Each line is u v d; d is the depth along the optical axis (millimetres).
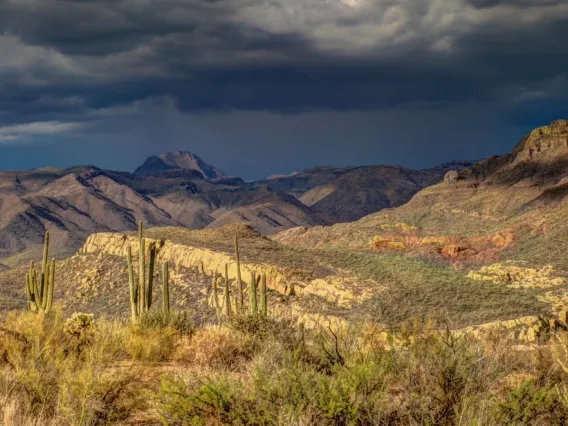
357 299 57875
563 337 8930
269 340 10453
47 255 15852
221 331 12258
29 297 15625
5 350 9430
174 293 74062
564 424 7004
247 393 7316
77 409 7477
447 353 7672
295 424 6715
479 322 44594
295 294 66312
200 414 7148
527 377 7898
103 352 9852
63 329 11000
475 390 7363
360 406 6922
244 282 71062
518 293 63750
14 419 7020
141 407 7926
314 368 8008
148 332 12414
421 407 7023
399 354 8273
